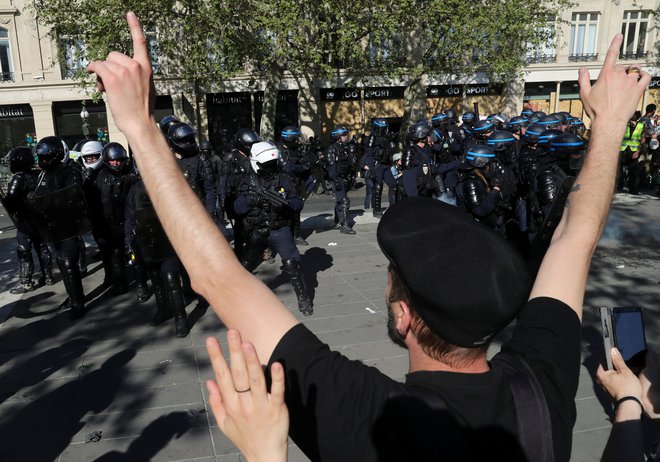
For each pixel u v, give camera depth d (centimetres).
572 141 574
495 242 95
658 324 569
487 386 95
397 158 960
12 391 480
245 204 597
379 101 2678
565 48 2748
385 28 1781
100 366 524
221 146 2614
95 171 720
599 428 400
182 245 99
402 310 100
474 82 2695
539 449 92
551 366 102
